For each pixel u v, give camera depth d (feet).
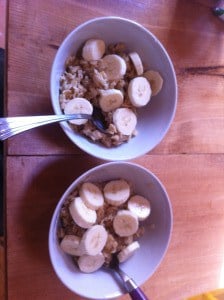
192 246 1.44
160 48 1.17
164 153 1.37
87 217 1.09
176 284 1.41
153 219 1.26
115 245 1.18
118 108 1.16
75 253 1.12
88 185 1.14
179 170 1.40
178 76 1.39
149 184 1.22
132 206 1.22
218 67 1.48
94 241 1.11
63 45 1.03
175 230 1.41
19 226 1.13
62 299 1.20
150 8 1.31
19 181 1.12
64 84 1.09
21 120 0.98
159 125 1.22
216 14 1.45
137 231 1.24
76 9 1.18
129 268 1.23
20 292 1.14
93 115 1.14
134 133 1.22
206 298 1.38
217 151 1.49
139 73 1.19
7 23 1.09
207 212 1.47
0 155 1.31
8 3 1.08
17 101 1.10
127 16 1.27
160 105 1.24
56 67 1.05
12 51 1.09
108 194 1.18
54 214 1.03
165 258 1.39
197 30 1.42
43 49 1.13
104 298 1.14
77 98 1.10
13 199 1.12
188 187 1.43
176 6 1.37
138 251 1.25
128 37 1.18
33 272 1.15
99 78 1.12
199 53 1.43
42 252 1.16
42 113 1.13
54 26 1.15
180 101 1.40
